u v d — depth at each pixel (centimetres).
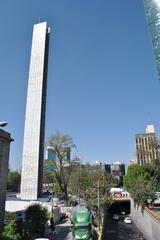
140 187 7138
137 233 6253
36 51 7688
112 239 5597
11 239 2444
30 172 6894
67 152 7762
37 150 6969
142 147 12775
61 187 7775
